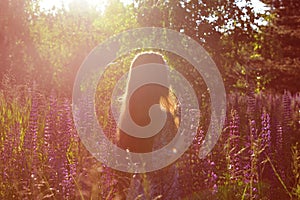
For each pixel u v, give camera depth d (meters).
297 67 26.97
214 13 11.17
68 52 13.89
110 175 4.20
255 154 5.37
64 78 13.53
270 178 6.69
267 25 12.81
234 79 11.06
